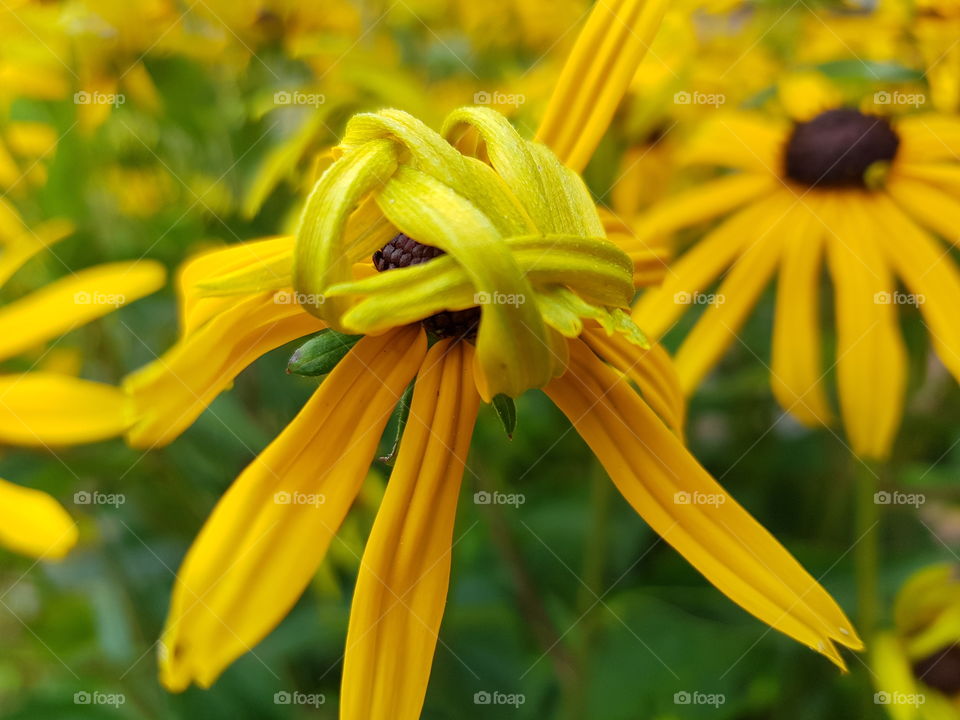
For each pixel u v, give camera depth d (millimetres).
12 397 108
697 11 150
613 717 143
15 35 137
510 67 161
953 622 135
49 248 133
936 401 158
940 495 155
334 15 158
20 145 141
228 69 153
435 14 163
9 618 175
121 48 143
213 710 147
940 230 133
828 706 142
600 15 98
